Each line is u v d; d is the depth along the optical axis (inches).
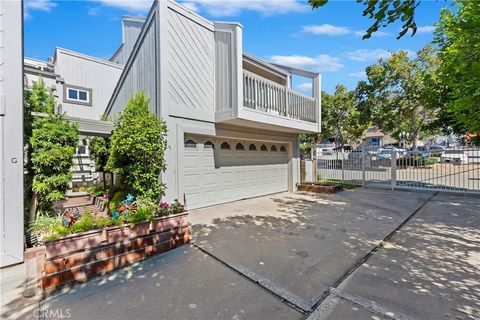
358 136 755.4
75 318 91.2
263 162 355.3
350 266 131.6
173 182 233.5
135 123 206.7
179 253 149.2
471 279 116.5
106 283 115.1
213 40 273.1
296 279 118.1
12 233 139.1
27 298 104.0
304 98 358.6
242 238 175.2
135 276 121.5
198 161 266.2
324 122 732.0
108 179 329.7
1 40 141.2
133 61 283.7
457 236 178.2
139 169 208.7
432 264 132.7
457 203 296.4
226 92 261.6
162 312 93.9
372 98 618.2
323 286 111.8
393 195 354.6
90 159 382.0
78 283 114.9
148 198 201.0
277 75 399.2
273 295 105.3
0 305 99.3
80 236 117.2
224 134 285.3
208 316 91.5
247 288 110.7
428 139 1314.0
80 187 383.2
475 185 416.2
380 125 644.7
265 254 147.5
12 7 145.0
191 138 259.0
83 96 431.5
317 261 137.8
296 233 186.1
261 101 288.8
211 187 280.4
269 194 363.6
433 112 590.6
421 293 105.0
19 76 146.6
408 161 435.8
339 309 95.0
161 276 121.5
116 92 360.2
